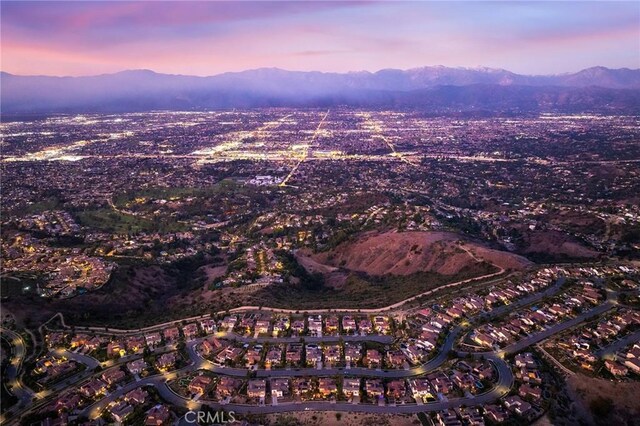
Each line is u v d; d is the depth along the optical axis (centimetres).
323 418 11569
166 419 11631
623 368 12988
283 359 14038
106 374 13575
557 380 12888
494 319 15850
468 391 12488
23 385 13525
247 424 11356
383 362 13775
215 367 13900
